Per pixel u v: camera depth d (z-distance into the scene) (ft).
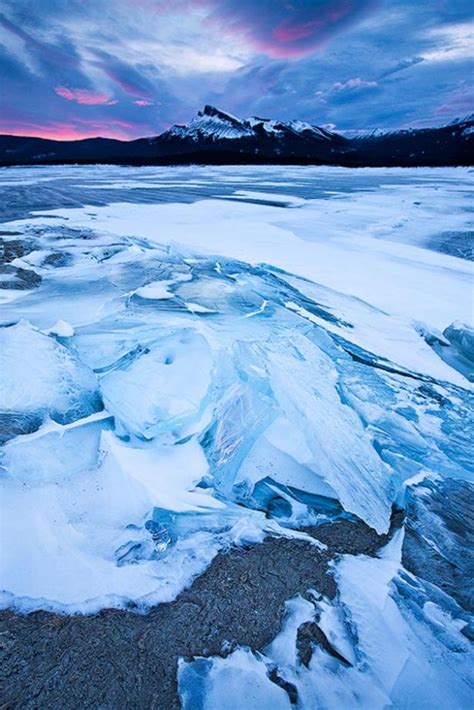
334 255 29.60
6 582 6.38
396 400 12.30
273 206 56.24
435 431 11.06
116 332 15.57
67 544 7.11
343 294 21.34
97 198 63.26
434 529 8.16
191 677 5.28
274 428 10.61
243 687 5.24
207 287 21.08
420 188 86.17
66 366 12.41
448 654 5.83
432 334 16.81
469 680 5.53
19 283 21.02
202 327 16.12
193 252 28.63
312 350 14.73
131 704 4.96
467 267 26.91
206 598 6.37
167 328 15.99
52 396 11.07
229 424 10.69
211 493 8.73
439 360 15.02
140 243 31.71
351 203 59.98
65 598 6.19
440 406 12.21
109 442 9.53
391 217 47.11
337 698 5.25
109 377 12.53
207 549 7.30
